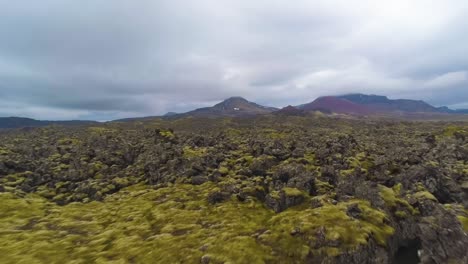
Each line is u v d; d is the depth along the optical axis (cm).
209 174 11844
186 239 6781
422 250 6850
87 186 11688
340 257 5634
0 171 12950
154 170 13062
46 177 12725
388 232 6725
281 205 8500
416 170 10200
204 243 6450
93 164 13850
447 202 9256
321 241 5978
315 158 12438
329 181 9869
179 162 13175
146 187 11750
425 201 7962
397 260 6562
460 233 6731
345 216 6750
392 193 8538
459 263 6231
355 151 13188
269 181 10244
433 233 6950
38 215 9194
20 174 12875
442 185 9650
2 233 7756
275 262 5634
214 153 14550
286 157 12850
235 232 6956
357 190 8462
